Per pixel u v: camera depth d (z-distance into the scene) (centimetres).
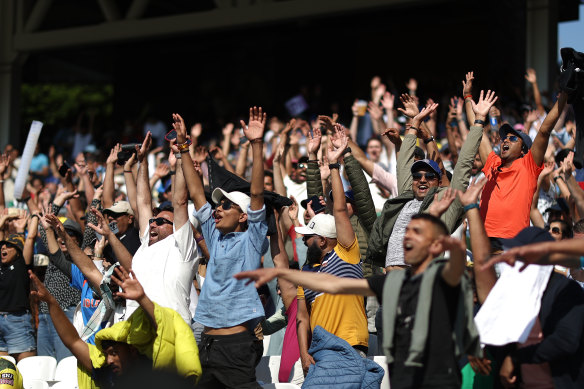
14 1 2594
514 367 646
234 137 1548
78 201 1229
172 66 3098
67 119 3912
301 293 843
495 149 1150
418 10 2686
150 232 866
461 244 539
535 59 1944
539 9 1953
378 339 876
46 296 758
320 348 798
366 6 2086
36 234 1151
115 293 848
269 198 799
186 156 807
